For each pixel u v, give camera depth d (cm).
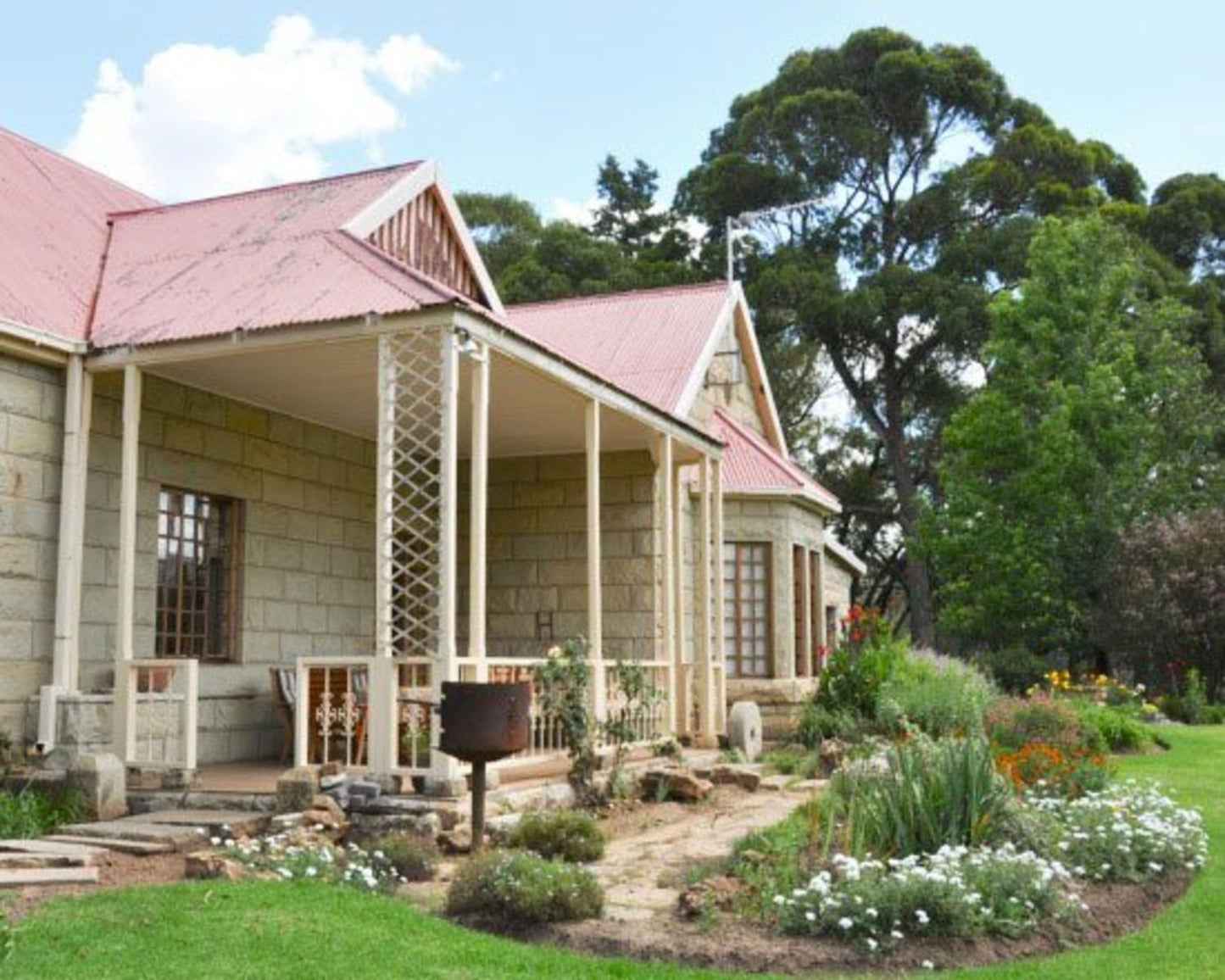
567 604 1642
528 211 4972
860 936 632
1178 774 1388
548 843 846
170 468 1214
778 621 1953
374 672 952
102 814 938
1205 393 3622
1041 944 656
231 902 655
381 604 957
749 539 1973
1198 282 4112
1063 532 3052
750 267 4259
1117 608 2697
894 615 5112
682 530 1734
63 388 1088
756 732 1534
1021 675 2712
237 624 1294
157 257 1271
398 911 666
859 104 4272
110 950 565
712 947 622
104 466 1138
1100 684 2377
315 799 910
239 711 1278
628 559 1628
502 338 1034
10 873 739
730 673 1952
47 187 1376
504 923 671
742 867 747
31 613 1048
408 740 975
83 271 1241
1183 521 2678
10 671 1025
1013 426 3127
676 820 1062
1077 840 820
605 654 1617
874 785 821
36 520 1057
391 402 978
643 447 1628
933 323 3975
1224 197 4334
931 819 776
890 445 4166
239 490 1302
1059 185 4169
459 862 827
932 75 4269
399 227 1432
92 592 1116
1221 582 2533
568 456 1666
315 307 1031
